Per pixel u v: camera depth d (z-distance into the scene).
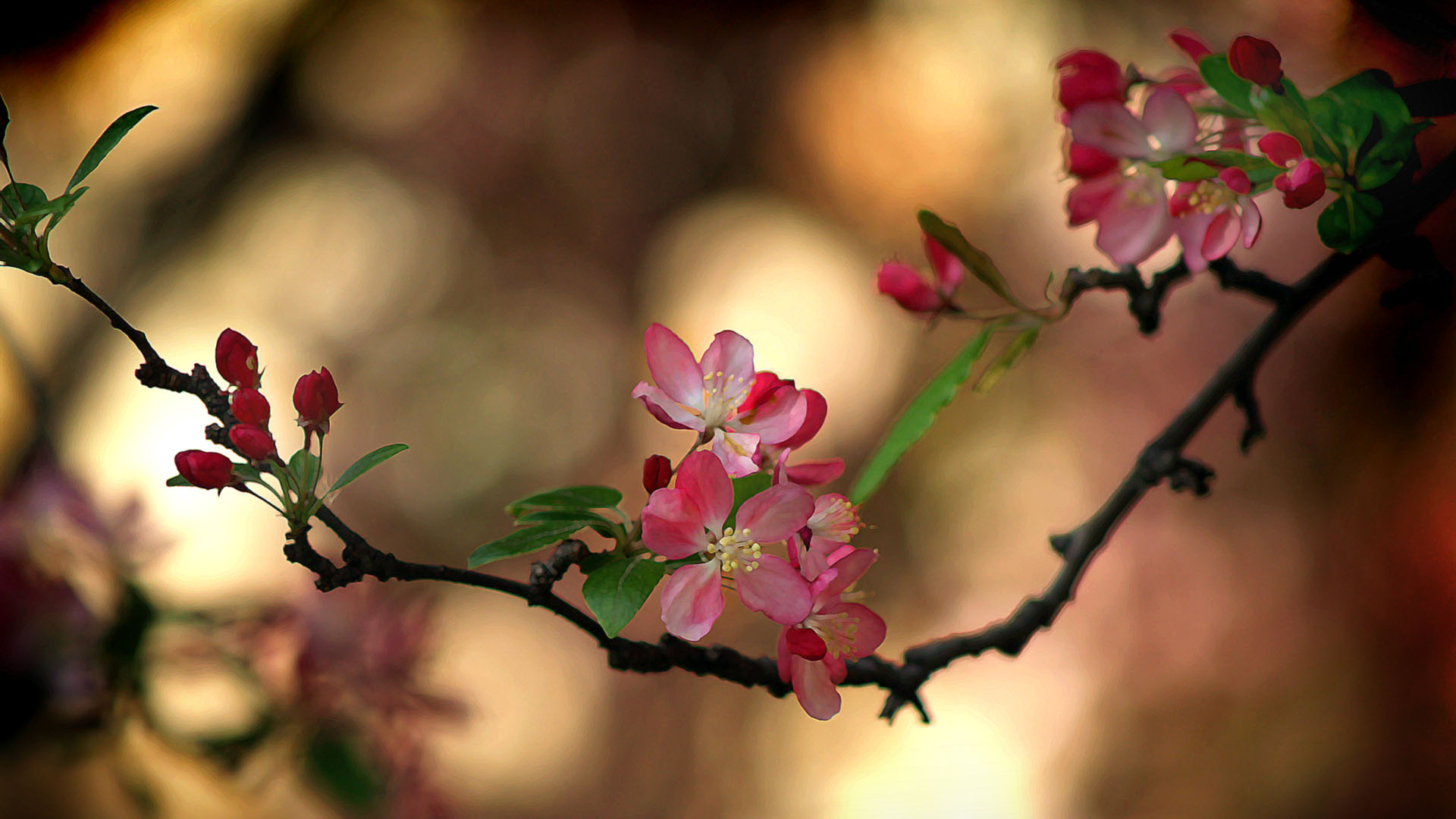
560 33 7.97
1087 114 1.99
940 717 7.28
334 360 7.89
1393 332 6.49
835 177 8.26
